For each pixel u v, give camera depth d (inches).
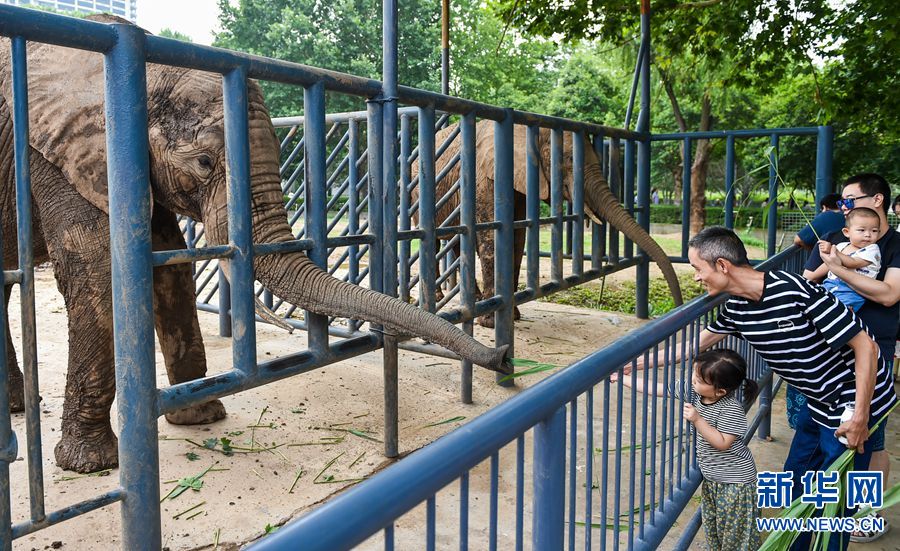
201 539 121.7
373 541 123.3
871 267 134.0
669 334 91.6
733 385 106.1
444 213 315.9
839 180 810.8
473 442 42.8
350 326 240.8
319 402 193.2
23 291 85.4
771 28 439.8
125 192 96.5
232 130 116.6
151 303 99.9
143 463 99.5
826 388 109.6
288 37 1152.8
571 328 299.9
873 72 425.7
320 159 136.5
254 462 153.4
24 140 84.1
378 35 1185.4
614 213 255.4
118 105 95.3
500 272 205.3
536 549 58.9
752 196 282.5
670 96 803.4
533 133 218.4
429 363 236.4
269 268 131.3
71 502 130.6
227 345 253.8
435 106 172.4
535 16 475.5
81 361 139.6
